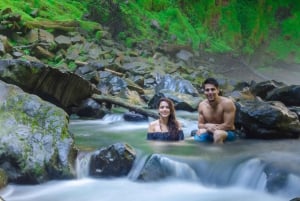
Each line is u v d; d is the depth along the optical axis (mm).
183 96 12648
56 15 22500
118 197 6191
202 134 8375
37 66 10180
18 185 6285
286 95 11188
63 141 6820
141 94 14594
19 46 17375
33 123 7004
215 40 34969
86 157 6887
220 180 6508
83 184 6609
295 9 41719
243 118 8664
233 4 38406
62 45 18984
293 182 5891
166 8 32562
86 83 11344
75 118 11352
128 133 9383
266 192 6121
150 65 19672
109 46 21828
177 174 6637
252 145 7848
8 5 20172
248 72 32562
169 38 28562
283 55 39062
